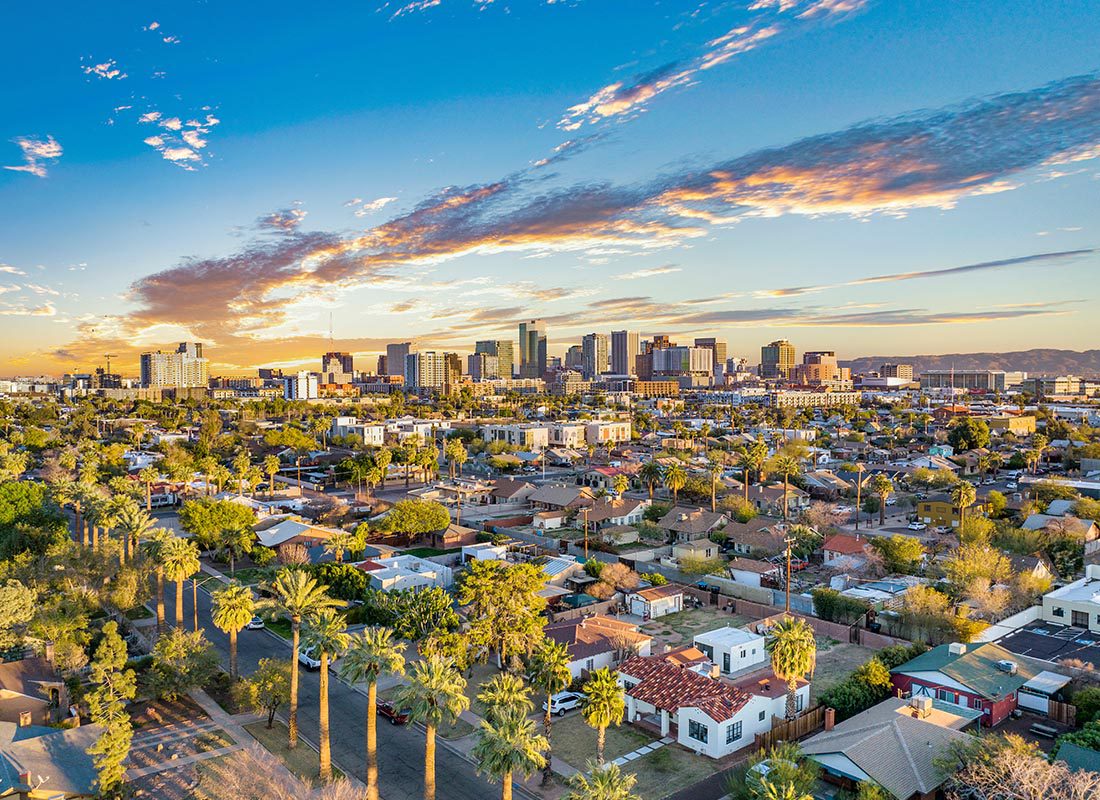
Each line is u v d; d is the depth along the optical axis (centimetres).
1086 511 12188
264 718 5794
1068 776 4031
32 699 5638
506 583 6838
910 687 6047
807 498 14875
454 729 5694
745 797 4462
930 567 9994
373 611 7600
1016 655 6525
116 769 4500
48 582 7888
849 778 4550
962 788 4331
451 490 15562
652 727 5769
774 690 5816
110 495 13212
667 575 10050
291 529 11144
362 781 4878
